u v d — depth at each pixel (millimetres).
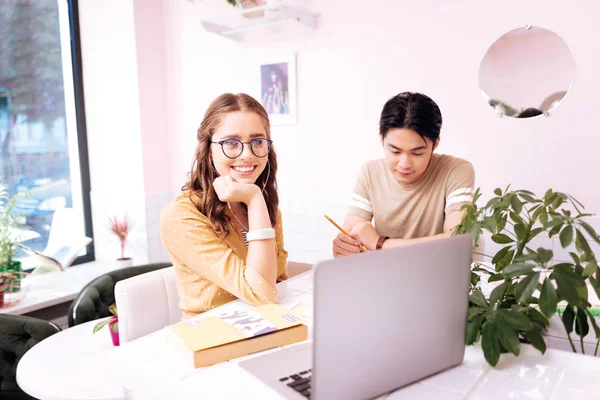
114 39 3082
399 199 1811
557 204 888
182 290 1310
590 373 783
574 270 785
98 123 3264
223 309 1141
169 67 3189
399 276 710
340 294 655
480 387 742
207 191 1292
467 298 808
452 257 772
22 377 1337
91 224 3389
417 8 2338
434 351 774
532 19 2094
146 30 3053
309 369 797
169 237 1264
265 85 2834
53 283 2807
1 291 2363
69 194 3295
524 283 780
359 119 2564
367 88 2520
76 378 1321
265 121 1292
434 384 754
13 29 2926
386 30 2430
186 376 789
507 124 2199
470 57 2244
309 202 2789
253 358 835
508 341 793
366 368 694
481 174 2291
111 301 1936
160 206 3225
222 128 1232
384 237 1693
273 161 1479
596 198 2049
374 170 1892
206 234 1237
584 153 2055
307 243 2832
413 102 1561
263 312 1005
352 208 1933
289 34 2715
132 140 3111
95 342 1633
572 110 2057
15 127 2975
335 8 2555
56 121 3188
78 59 3227
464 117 2295
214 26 2672
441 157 1789
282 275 1588
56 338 1666
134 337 1510
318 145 2715
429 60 2340
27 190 3047
